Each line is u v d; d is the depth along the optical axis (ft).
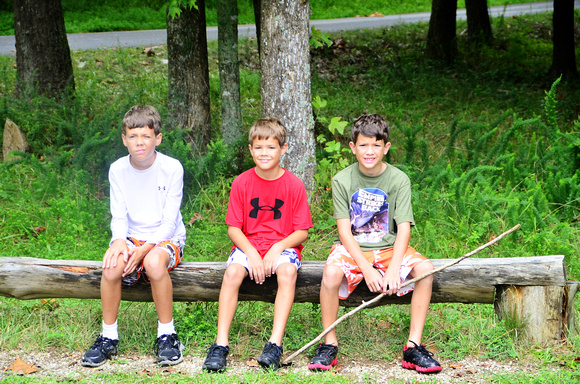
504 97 34.37
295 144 18.26
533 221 16.56
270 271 10.70
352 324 12.03
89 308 12.89
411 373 10.44
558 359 10.62
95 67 35.50
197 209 19.36
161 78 34.45
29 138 23.71
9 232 17.02
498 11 66.85
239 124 23.17
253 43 43.75
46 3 26.50
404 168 20.21
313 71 39.42
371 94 34.40
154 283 10.66
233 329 11.94
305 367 10.66
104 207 18.29
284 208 11.27
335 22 60.03
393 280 10.42
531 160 21.59
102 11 59.88
